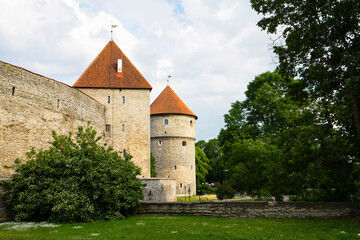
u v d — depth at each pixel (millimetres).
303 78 14625
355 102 11695
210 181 62156
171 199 28094
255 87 28078
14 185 12195
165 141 43812
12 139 16953
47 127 19844
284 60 14617
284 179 14711
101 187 12406
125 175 14031
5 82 16781
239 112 28344
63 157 12820
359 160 12812
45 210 11891
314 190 13938
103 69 30453
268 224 10570
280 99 25078
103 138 28219
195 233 8766
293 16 13523
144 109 29922
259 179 21969
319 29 12977
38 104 19188
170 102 45219
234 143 24500
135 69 31297
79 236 8289
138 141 29188
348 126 12891
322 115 13648
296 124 14617
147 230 9328
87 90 29156
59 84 21562
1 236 8234
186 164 43969
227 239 7918
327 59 13906
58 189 11898
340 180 13258
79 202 11562
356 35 12844
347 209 11703
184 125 44625
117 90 29750
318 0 12781
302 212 12109
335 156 13180
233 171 25359
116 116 29234
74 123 23078
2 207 12125
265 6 13859
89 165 12836
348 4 12180
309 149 13570
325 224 10383
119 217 12477
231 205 12883
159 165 43406
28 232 9070
